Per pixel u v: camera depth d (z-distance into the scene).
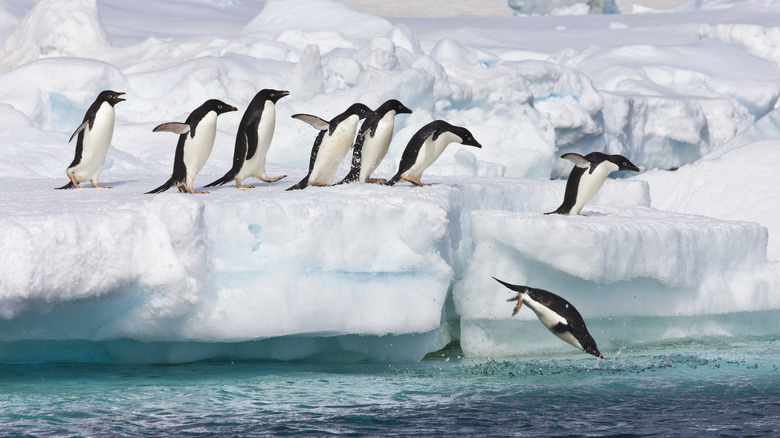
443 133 16.72
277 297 13.78
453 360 15.97
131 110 30.72
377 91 28.23
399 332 14.70
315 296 14.06
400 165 17.00
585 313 16.95
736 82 44.81
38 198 15.30
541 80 34.66
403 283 14.96
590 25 65.38
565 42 56.03
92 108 17.38
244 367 14.46
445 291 15.33
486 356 16.44
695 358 16.19
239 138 16.72
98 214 12.71
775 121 34.03
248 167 16.89
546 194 20.67
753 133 34.28
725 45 50.94
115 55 39.94
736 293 18.70
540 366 15.37
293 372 14.28
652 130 39.69
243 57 34.41
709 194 28.19
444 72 31.17
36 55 40.56
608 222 16.64
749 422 11.97
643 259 16.77
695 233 17.95
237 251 13.77
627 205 21.12
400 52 35.47
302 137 27.77
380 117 16.41
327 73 31.45
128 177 20.72
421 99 29.80
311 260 14.13
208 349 14.77
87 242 12.37
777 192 27.31
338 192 15.49
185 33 56.19
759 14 65.00
